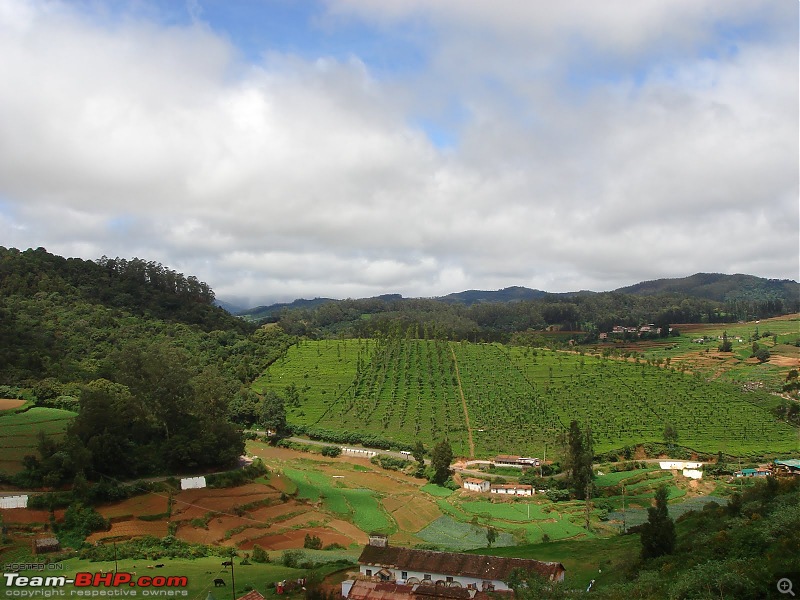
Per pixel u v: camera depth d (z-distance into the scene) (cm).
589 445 18450
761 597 5316
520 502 15838
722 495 16138
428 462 18850
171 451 13588
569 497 16188
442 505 15488
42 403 16738
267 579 8819
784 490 9306
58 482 11844
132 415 14150
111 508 11706
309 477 16838
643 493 16688
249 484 13988
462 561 8225
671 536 8225
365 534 12875
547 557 10212
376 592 7525
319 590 7681
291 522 12875
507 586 7788
